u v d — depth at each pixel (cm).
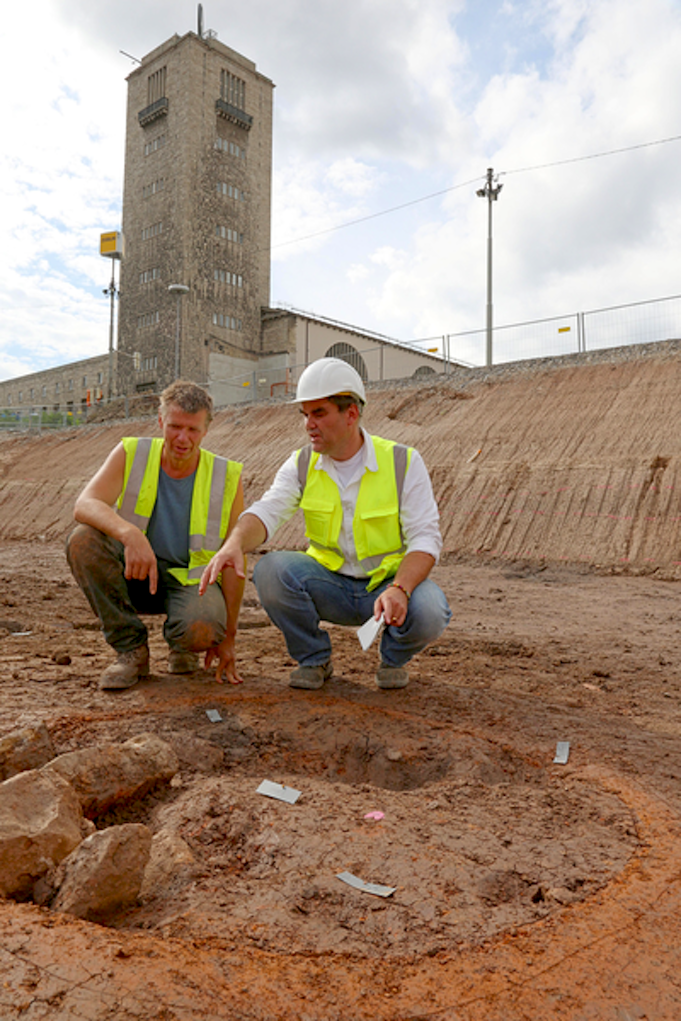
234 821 195
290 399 2298
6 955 125
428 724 282
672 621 684
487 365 1986
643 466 1239
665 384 1424
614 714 323
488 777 241
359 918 150
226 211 4616
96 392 5322
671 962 137
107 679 325
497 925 149
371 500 313
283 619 325
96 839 155
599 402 1475
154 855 179
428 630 306
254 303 4694
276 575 317
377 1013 119
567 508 1247
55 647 433
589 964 135
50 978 119
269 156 4903
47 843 159
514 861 177
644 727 301
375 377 3841
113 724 270
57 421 4069
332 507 318
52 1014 110
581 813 208
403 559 298
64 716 272
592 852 183
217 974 126
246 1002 118
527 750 259
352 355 3888
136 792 210
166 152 4522
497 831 195
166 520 338
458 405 1736
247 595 724
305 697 316
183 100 4456
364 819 198
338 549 325
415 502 311
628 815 205
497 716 300
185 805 205
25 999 113
